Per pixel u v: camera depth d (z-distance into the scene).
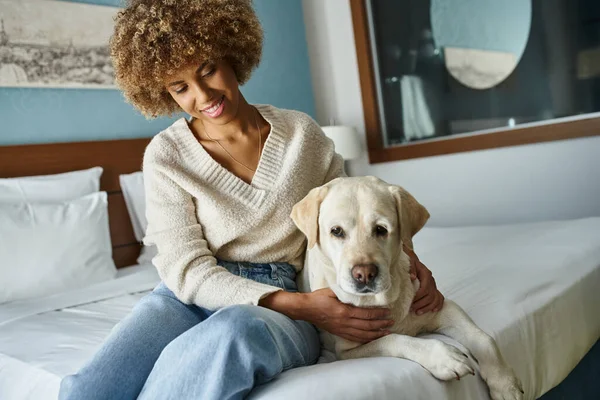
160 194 1.37
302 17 4.23
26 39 2.81
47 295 2.31
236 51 1.49
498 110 3.39
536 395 1.29
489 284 1.53
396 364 1.02
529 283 1.50
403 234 1.18
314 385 0.93
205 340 0.94
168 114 1.58
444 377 0.99
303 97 4.23
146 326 1.18
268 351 0.96
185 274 1.26
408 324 1.21
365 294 1.12
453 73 3.56
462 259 1.90
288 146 1.45
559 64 3.10
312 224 1.22
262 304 1.18
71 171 2.89
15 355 1.54
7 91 2.78
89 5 3.04
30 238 2.33
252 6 1.58
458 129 3.60
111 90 3.16
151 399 0.94
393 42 3.84
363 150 4.09
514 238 2.14
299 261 1.43
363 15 3.89
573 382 1.62
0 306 2.17
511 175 3.32
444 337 1.19
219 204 1.34
